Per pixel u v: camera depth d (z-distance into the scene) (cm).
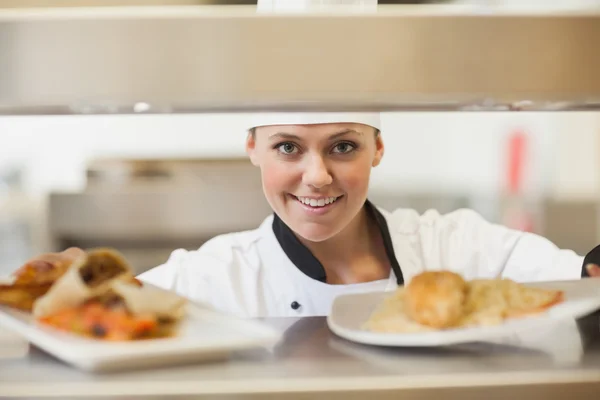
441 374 53
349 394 50
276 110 57
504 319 63
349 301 76
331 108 58
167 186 236
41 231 241
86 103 48
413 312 64
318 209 122
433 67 48
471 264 148
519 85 48
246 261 140
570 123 248
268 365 56
